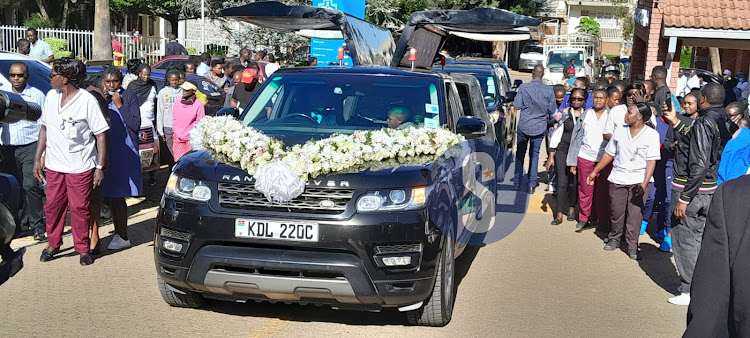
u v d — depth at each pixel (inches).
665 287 274.4
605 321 232.2
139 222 349.7
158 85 494.9
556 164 381.4
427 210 199.8
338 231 191.6
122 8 1149.1
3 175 193.2
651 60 659.4
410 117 244.7
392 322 224.2
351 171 199.8
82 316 220.2
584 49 1487.5
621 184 316.8
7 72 338.0
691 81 858.1
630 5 1892.2
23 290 243.6
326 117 246.4
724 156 262.2
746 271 97.6
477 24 346.9
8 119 219.9
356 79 260.7
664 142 333.7
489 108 463.8
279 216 194.1
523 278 278.8
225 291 200.5
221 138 211.6
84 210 271.1
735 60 1037.8
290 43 906.7
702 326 101.5
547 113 439.5
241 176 199.3
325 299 198.2
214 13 976.3
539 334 217.8
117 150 287.3
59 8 1197.1
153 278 261.6
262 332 211.8
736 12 631.8
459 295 254.4
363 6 661.3
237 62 639.8
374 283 193.6
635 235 313.4
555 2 1846.7
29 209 305.4
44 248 298.8
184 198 203.8
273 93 259.0
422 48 364.5
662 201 339.0
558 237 350.9
